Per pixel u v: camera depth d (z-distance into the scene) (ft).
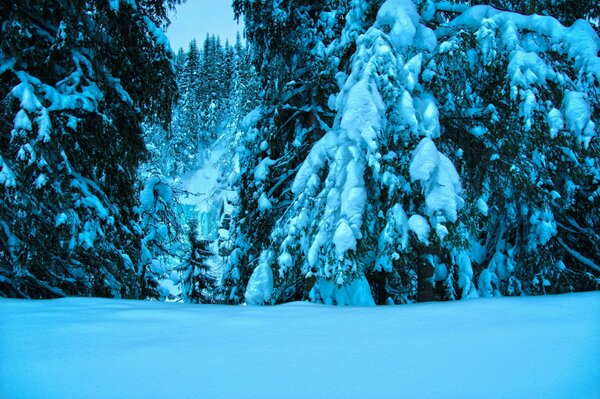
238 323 11.34
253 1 27.32
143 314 12.64
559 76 18.69
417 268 21.33
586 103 17.99
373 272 21.61
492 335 9.08
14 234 20.40
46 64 21.80
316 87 27.14
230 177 32.14
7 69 20.18
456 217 17.06
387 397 6.00
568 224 23.67
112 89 24.89
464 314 11.68
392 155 18.70
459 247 17.33
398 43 19.88
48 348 8.67
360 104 18.29
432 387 6.31
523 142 19.44
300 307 14.69
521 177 19.76
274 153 30.14
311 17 29.22
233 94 163.63
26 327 10.59
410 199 18.66
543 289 21.53
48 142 19.30
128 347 8.80
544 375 6.56
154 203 42.19
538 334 8.90
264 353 8.33
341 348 8.62
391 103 19.01
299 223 21.20
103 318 11.94
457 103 21.86
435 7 22.45
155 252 42.65
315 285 20.01
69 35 20.94
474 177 22.35
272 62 28.68
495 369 6.95
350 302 19.22
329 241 18.62
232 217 32.83
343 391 6.28
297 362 7.73
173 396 6.19
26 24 20.45
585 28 18.86
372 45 19.62
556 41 19.24
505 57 19.65
